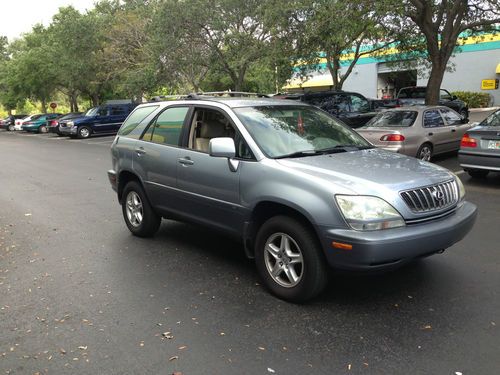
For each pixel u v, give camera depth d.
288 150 4.53
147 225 6.03
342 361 3.20
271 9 14.61
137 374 3.13
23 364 3.30
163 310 4.07
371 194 3.67
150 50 23.94
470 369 3.06
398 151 9.95
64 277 4.92
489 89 32.22
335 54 17.55
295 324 3.74
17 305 4.26
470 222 4.15
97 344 3.54
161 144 5.58
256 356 3.29
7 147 24.19
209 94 5.95
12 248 6.01
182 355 3.34
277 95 14.66
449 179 4.19
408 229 3.70
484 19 16.17
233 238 4.75
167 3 20.53
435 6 15.43
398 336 3.50
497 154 8.28
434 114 10.97
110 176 6.62
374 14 12.82
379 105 22.19
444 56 14.88
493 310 3.84
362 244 3.56
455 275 4.57
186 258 5.38
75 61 33.47
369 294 4.23
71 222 7.29
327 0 13.07
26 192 10.30
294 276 4.09
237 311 4.00
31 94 45.03
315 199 3.79
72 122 27.61
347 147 4.83
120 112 29.19
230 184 4.55
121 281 4.76
